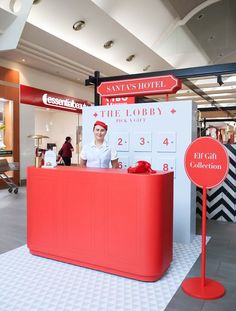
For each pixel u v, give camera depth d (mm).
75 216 2916
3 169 7039
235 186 4879
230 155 4883
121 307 2189
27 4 5797
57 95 10352
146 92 4219
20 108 8852
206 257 3199
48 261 3045
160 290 2453
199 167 2443
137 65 10258
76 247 2920
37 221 3158
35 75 9367
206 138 2410
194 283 2521
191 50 10469
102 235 2771
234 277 2691
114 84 4477
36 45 7586
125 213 2656
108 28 7703
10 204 5914
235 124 17281
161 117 3854
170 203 2840
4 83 8273
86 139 4441
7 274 2730
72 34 7547
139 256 2598
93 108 4344
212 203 5043
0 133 8586
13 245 3521
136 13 7652
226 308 2176
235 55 11523
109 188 2729
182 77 5125
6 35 6090
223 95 12344
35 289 2453
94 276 2705
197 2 7945
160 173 2684
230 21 9141
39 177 3131
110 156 3607
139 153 4012
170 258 2873
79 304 2229
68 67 9344
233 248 3490
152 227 2564
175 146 3770
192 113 3750
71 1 6387
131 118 4059
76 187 2904
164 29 8867
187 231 3695
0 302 2248
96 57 8742
